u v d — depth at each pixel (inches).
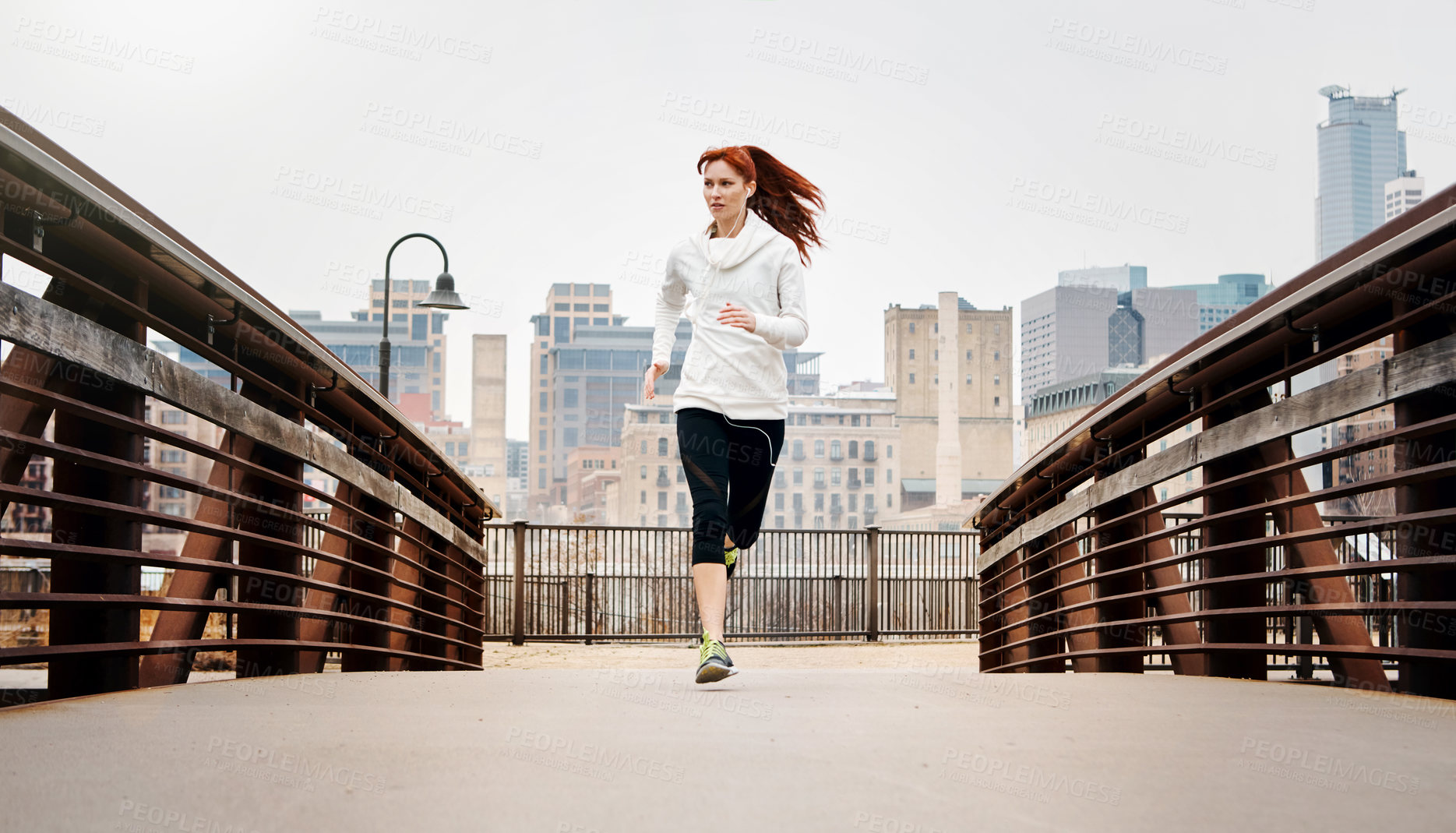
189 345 154.8
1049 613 257.6
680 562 547.8
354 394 207.2
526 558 534.0
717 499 155.5
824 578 568.1
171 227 140.9
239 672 186.4
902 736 99.8
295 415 197.2
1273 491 171.9
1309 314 149.6
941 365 6727.4
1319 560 162.2
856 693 141.9
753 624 558.3
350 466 209.0
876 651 506.3
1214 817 67.6
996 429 6801.2
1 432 108.2
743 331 159.8
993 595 316.8
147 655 154.3
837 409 6028.5
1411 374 131.6
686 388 160.9
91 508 123.1
